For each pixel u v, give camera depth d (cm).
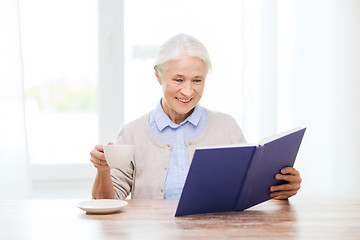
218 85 240
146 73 240
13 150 206
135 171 159
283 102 240
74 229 93
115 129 237
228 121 170
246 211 114
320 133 243
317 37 242
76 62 241
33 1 231
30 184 210
